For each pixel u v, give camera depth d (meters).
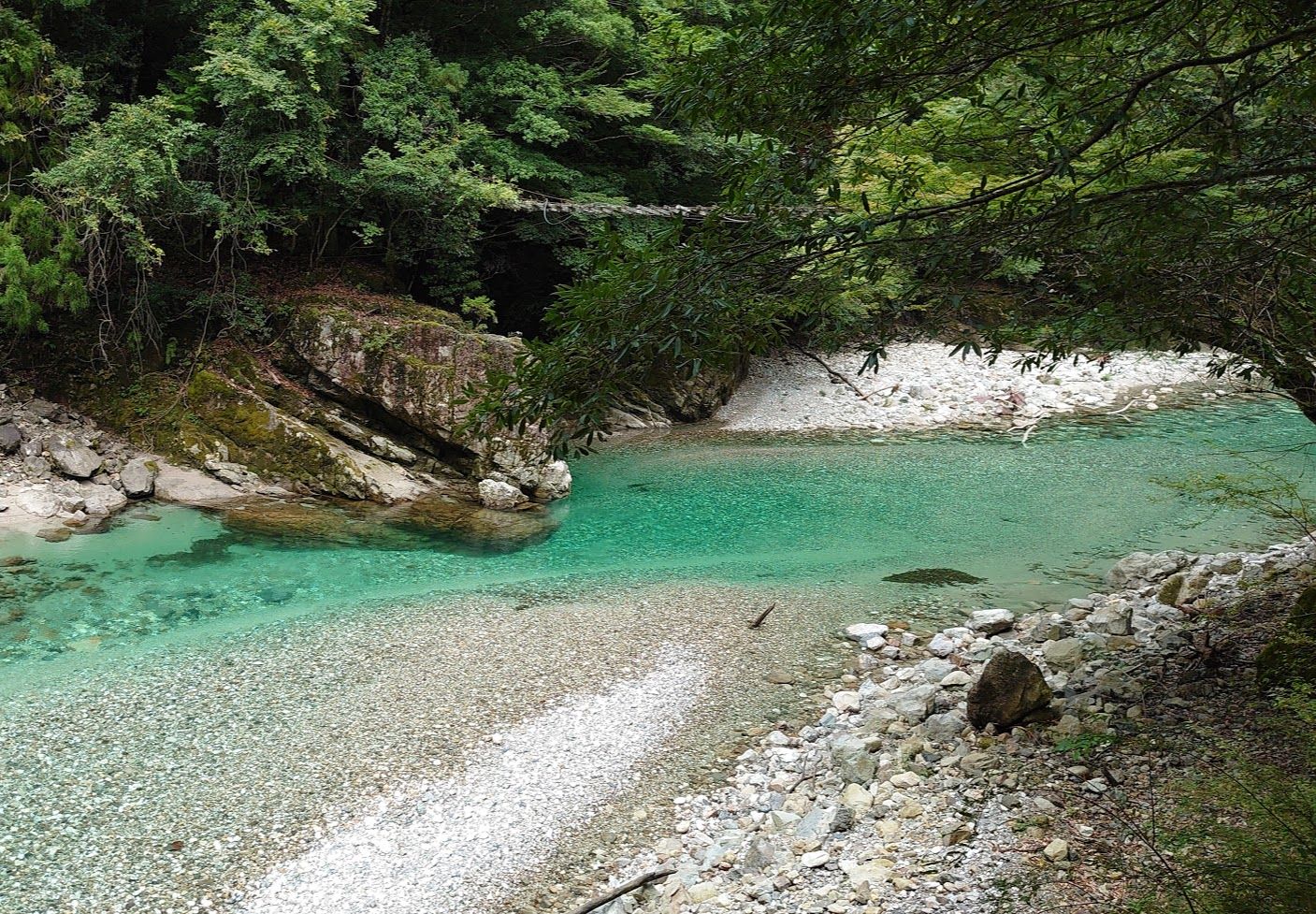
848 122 4.23
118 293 16.67
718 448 20.20
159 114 15.16
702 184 25.12
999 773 6.30
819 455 19.31
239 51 16.36
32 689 8.40
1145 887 4.82
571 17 20.67
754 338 4.43
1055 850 5.29
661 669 8.73
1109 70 4.37
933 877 5.32
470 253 19.81
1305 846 4.08
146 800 6.66
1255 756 5.83
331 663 8.91
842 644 9.30
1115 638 8.34
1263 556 10.47
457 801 6.66
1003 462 18.00
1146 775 5.93
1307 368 4.99
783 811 6.39
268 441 15.34
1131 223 4.25
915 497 15.64
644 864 5.98
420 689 8.34
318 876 5.89
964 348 4.58
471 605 10.49
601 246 4.25
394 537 13.34
